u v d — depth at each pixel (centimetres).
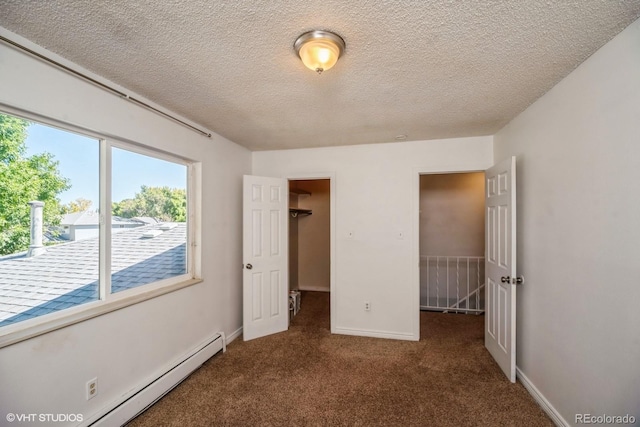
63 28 132
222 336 289
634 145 128
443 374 246
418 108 228
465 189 475
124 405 183
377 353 286
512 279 229
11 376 135
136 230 213
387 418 192
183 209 262
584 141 160
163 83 186
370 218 335
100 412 172
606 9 119
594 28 131
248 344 308
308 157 354
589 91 156
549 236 194
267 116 246
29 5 116
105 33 135
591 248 155
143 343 207
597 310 150
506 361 241
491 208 279
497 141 289
